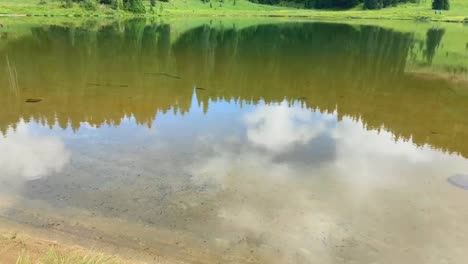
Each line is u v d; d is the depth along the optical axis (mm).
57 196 10820
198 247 8969
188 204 10758
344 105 22297
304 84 27953
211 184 11953
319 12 161125
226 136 16250
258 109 20719
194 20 110938
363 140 16547
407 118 20047
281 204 11031
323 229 9977
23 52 38938
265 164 13617
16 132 15867
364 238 9719
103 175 12203
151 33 66000
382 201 11484
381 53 47344
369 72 33812
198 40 57531
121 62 34812
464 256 9242
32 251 8148
